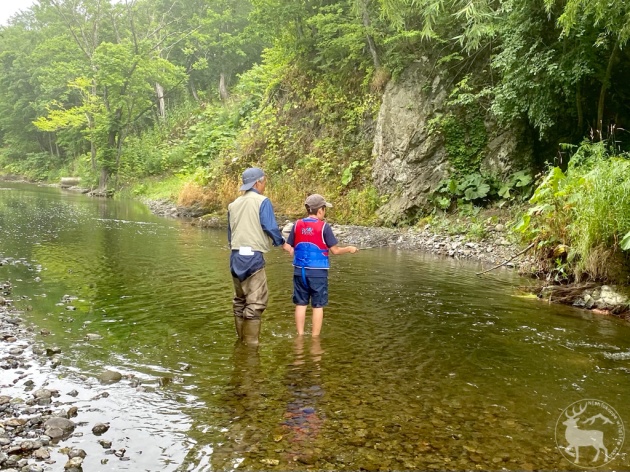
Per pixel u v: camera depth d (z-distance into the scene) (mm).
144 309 5438
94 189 31109
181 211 17766
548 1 8188
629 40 9469
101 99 31500
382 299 6184
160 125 36562
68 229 12641
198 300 5875
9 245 9648
